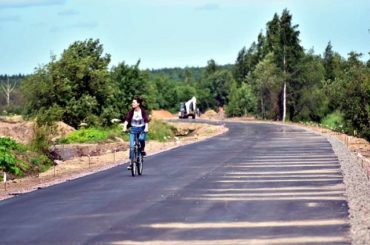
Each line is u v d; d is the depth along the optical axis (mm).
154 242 25344
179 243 25094
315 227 27922
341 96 144000
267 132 144125
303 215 31047
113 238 26234
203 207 33969
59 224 29750
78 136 115812
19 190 45156
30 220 31047
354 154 79250
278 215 31141
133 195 39219
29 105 141500
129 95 176500
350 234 26359
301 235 26250
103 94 147750
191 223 29297
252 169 55469
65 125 128125
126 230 27891
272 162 62781
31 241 26047
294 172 52469
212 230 27578
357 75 142750
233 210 32844
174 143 110250
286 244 24609
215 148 87938
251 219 30125
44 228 28812
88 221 30297
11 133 101625
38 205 36031
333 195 38094
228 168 56625
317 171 53156
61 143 106688
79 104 141375
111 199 37594
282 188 41781
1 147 64125
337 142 99938
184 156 72750
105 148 100312
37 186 47562
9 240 26359
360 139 121812
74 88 143125
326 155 71812
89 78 146125
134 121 52031
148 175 51562
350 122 143250
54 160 77875
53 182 49875
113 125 145875
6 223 30359
